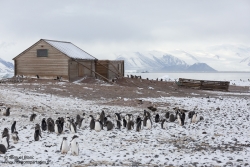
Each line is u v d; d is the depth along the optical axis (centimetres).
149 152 2094
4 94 4381
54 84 5600
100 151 2091
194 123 3089
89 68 6694
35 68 6475
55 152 2016
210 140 2438
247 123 3070
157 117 3169
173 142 2386
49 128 2608
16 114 3331
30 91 4841
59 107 3888
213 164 1784
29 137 2423
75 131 2605
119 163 1802
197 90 6638
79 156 1942
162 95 5278
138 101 4347
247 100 4972
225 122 3120
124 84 6856
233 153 2052
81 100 4475
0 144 1958
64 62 6259
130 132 2688
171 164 1789
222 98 5194
